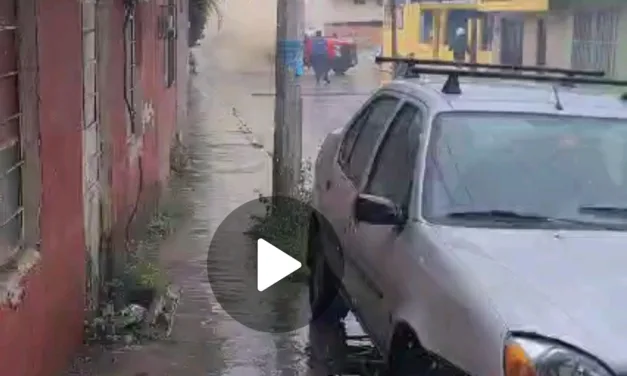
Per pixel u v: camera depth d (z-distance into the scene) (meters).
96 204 9.93
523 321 6.57
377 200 7.79
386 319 7.85
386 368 7.84
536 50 36.34
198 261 11.68
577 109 8.24
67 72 8.77
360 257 8.46
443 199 7.73
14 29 7.86
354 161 9.27
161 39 15.62
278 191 13.23
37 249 8.05
